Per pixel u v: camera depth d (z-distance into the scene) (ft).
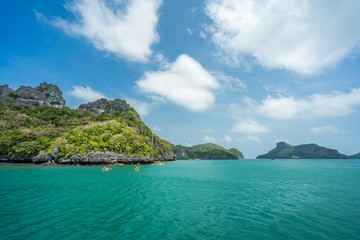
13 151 269.85
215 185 114.21
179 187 105.40
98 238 40.42
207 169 259.60
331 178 154.92
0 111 376.07
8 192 85.15
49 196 78.38
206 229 46.14
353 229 46.88
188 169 253.85
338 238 41.83
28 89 491.72
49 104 510.99
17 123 346.13
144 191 92.32
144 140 400.06
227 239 40.55
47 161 253.03
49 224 48.16
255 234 43.45
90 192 87.56
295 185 116.47
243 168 287.69
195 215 56.80
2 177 132.36
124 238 40.50
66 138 278.87
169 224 49.21
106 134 310.86
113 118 458.09
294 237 42.11
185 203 70.79
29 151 263.08
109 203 69.15
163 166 313.94
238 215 57.21
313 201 75.36
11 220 50.65
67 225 47.65
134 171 201.57
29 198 74.69
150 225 48.32
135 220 51.88
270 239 40.96
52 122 399.44
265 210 62.64
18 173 155.53
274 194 88.63
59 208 62.08
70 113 471.21
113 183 115.34
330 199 78.95
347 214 58.90
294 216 56.59
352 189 102.89
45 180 121.49
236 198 79.82
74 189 94.07
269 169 265.13
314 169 264.52
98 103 567.59
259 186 111.96
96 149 268.21
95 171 187.73
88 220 51.47
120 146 302.04
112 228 46.09
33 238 40.09
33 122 368.89
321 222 51.60
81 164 256.73
